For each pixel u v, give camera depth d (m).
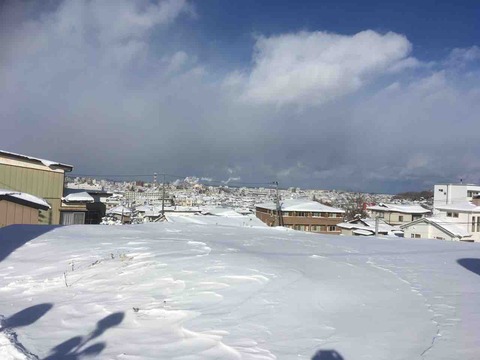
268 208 43.91
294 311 4.68
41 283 6.08
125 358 3.49
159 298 5.14
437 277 6.93
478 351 3.61
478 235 36.62
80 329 4.20
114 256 7.68
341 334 4.02
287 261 7.62
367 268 7.49
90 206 26.28
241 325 4.22
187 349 3.67
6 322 4.40
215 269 6.46
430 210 48.78
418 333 4.07
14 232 11.28
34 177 18.84
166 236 11.28
